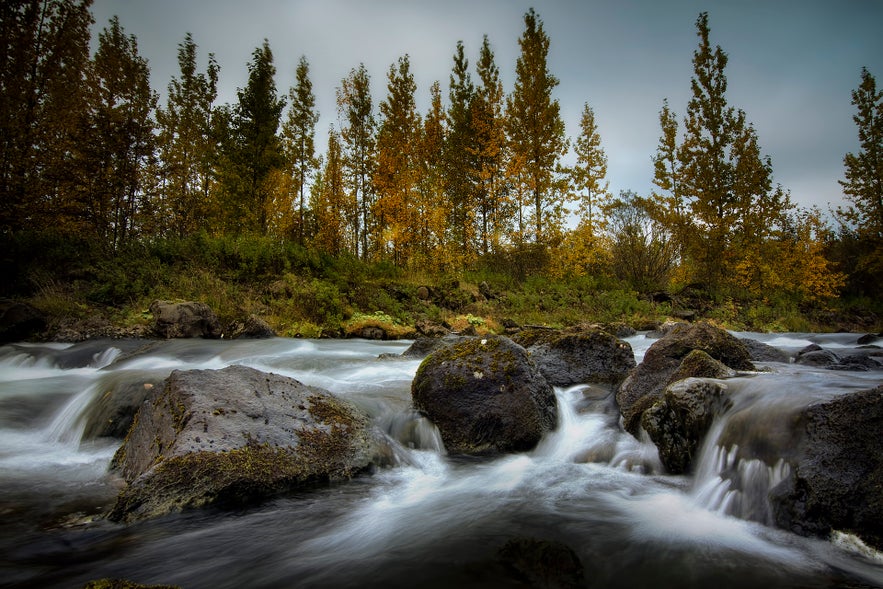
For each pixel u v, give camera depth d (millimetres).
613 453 4531
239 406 3932
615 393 5730
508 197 22328
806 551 2611
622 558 2627
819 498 2670
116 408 4965
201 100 24219
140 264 13836
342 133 25766
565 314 17688
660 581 2391
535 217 22609
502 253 22672
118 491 3643
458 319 15984
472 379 5113
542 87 23125
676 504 3443
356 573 2508
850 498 2574
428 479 4137
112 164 15656
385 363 8602
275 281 15289
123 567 2590
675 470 3932
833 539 2576
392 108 24172
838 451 2744
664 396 4176
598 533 2961
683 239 23672
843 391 3406
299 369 8164
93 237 14922
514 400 5027
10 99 14461
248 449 3586
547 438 5039
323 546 2840
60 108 15656
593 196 23984
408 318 15266
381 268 19172
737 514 3119
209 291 13586
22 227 13969
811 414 2990
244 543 2873
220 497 3293
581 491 3770
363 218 26828
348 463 4016
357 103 25547
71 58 16422
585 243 23344
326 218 24797
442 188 22375
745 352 5434
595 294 20422
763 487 3043
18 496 3520
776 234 23562
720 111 23250
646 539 2859
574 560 2623
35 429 5176
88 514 3221
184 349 9586
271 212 21391
